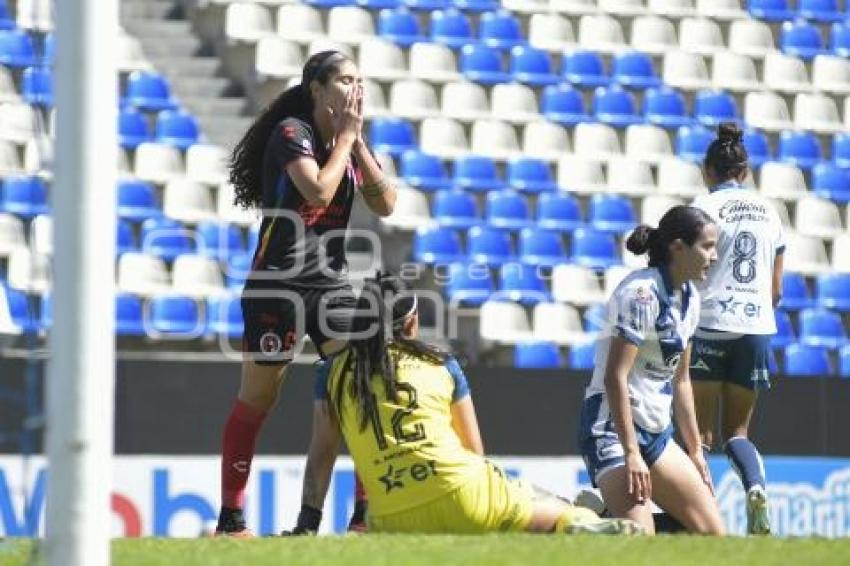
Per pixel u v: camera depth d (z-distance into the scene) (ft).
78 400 49.44
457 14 194.39
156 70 179.52
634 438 81.00
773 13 207.82
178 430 114.32
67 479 49.37
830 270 180.55
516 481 76.18
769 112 197.88
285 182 78.38
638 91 194.59
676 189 184.75
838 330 168.04
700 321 95.91
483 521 74.54
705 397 97.19
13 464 105.29
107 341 50.11
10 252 144.87
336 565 58.39
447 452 75.10
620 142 188.24
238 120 175.01
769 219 96.78
